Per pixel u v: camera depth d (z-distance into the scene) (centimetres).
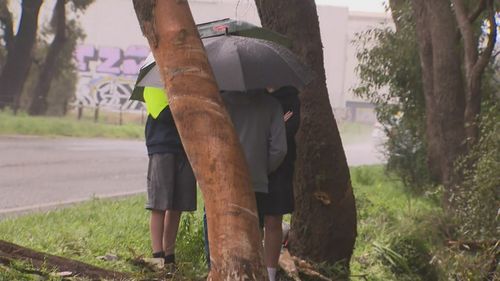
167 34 558
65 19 5159
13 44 4950
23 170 2184
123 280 784
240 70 781
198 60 559
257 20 1324
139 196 1666
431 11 1531
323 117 983
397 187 2166
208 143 546
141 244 1056
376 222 1362
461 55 1803
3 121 4009
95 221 1236
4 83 4912
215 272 543
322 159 986
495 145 1116
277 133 805
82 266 787
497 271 952
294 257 973
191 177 891
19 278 726
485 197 1088
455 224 1205
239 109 802
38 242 1014
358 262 1134
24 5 4878
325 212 998
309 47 977
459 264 1008
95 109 5362
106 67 5641
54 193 1728
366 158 3681
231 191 541
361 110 6662
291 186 842
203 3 4884
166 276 845
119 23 5650
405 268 1110
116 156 2864
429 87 1634
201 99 552
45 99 5156
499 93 1788
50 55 5131
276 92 845
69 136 3938
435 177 1703
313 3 991
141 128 4531
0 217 1308
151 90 873
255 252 542
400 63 2058
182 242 952
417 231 1194
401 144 2127
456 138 1479
